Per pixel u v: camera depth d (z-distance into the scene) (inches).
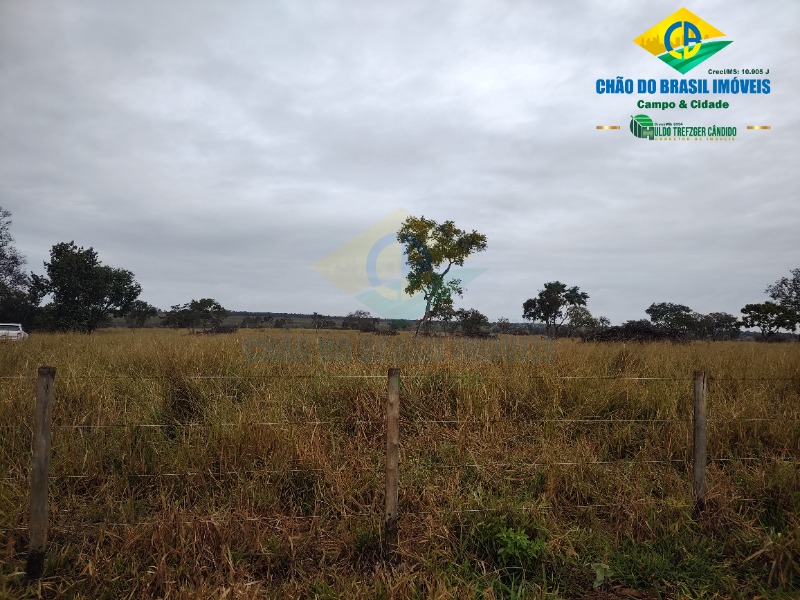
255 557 133.8
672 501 154.3
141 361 303.3
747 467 182.7
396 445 134.0
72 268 1561.3
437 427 206.2
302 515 154.7
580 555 139.2
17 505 145.3
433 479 167.3
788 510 155.5
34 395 217.5
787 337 1199.6
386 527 133.5
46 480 125.9
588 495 163.2
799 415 218.1
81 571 124.5
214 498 154.9
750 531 145.6
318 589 120.7
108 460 177.5
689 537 144.7
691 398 237.8
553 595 122.2
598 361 344.5
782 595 120.3
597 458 186.7
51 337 517.3
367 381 229.1
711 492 159.0
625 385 245.9
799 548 131.6
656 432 206.7
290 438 176.2
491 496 155.6
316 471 165.8
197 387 239.8
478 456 182.5
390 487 133.4
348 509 151.9
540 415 222.7
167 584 117.5
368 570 131.3
